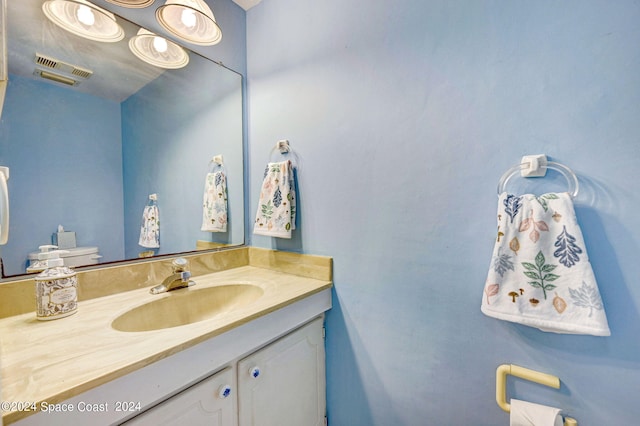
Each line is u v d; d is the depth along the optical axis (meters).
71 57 0.96
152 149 1.17
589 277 0.66
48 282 0.79
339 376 1.20
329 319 1.22
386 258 1.05
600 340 0.71
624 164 0.68
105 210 1.04
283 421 1.01
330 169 1.19
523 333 0.81
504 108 0.82
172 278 1.08
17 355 0.61
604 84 0.69
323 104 1.20
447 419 0.95
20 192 0.86
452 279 0.92
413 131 0.98
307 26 1.25
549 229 0.71
